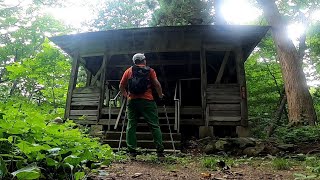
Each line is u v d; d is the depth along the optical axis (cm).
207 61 1087
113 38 945
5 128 197
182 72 1195
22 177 160
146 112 532
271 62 1623
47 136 225
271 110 1664
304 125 959
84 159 235
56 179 229
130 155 526
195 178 350
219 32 877
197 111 874
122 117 912
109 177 319
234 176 367
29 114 231
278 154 643
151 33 920
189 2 1538
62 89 1012
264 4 1190
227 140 730
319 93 1702
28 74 869
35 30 1137
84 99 955
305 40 1552
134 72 535
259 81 1652
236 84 863
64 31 1201
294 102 1072
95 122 922
